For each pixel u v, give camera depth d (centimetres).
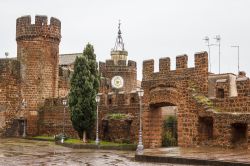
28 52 6112
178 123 3822
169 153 2991
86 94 4881
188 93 3741
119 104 5062
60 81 6588
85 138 4928
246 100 3328
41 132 5991
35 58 6097
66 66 7819
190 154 2862
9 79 6084
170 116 5691
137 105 4788
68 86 6706
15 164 2691
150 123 4150
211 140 3522
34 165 2639
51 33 6178
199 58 3734
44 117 5994
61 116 5778
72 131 5597
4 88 6053
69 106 5031
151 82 4109
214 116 3453
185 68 3831
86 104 4853
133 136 4778
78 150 4116
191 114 3691
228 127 3325
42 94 6088
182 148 3516
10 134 6041
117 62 7581
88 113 4866
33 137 5772
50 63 6184
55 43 6266
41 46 6116
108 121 5109
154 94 4075
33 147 4297
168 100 3941
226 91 3678
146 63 4178
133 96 4878
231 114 3306
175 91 3881
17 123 6088
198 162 2528
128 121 4850
